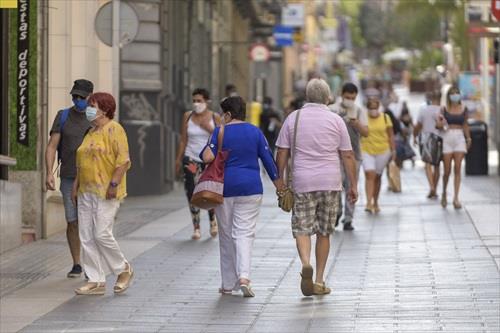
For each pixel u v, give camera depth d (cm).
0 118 3703
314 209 2717
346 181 3900
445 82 13675
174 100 6638
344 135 2738
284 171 2781
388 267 3075
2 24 3697
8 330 2330
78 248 3003
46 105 3769
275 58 12425
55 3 4044
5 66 3709
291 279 2930
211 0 9006
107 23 4047
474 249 3359
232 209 2705
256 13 12019
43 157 3769
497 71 7912
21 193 3669
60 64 4047
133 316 2473
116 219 4403
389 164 5419
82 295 2731
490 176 6475
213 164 2692
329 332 2275
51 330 2328
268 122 7719
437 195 5144
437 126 4622
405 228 3928
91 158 2720
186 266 3167
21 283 2917
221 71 9931
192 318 2448
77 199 2759
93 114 2731
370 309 2502
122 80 5694
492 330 2250
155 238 3784
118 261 2759
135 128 5694
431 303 2547
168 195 5759
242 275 2664
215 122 3728
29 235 3722
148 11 5806
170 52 6419
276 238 3706
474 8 10538
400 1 13725
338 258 3259
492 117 9525
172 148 6166
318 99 2744
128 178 5653
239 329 2330
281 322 2392
